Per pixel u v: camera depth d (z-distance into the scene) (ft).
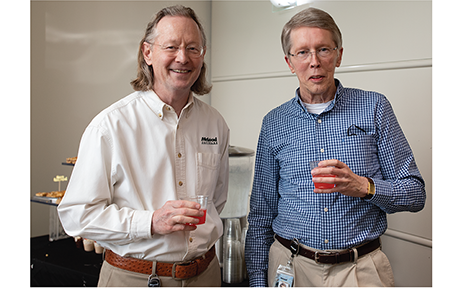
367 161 4.10
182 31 3.71
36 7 7.19
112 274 3.80
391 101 6.79
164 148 3.88
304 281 4.15
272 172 4.74
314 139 4.29
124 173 3.64
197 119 4.34
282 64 8.81
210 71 10.83
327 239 4.02
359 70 7.22
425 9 6.23
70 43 7.79
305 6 8.18
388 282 4.09
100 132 3.59
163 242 3.62
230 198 5.54
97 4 8.25
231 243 5.36
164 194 3.84
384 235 7.11
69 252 6.27
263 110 9.34
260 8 9.28
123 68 8.81
